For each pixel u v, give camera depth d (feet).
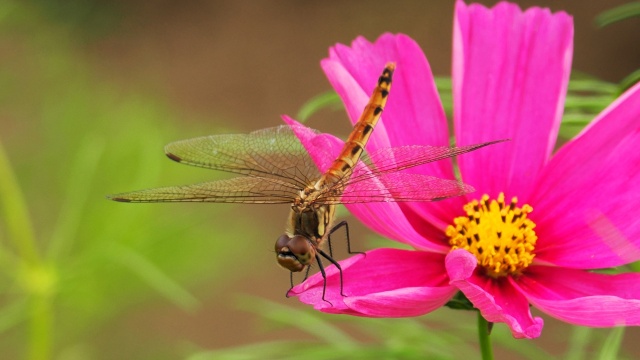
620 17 2.20
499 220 2.19
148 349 3.15
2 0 2.74
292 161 2.20
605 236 2.13
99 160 2.62
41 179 2.72
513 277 2.19
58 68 2.96
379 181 2.13
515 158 2.21
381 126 2.17
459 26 2.19
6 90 2.87
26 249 2.49
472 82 2.21
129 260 2.54
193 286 2.68
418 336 2.33
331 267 2.14
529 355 2.30
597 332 2.33
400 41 2.20
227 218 2.69
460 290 2.12
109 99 2.81
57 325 2.60
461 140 2.21
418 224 2.21
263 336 3.75
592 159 2.19
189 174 2.65
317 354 2.31
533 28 2.21
